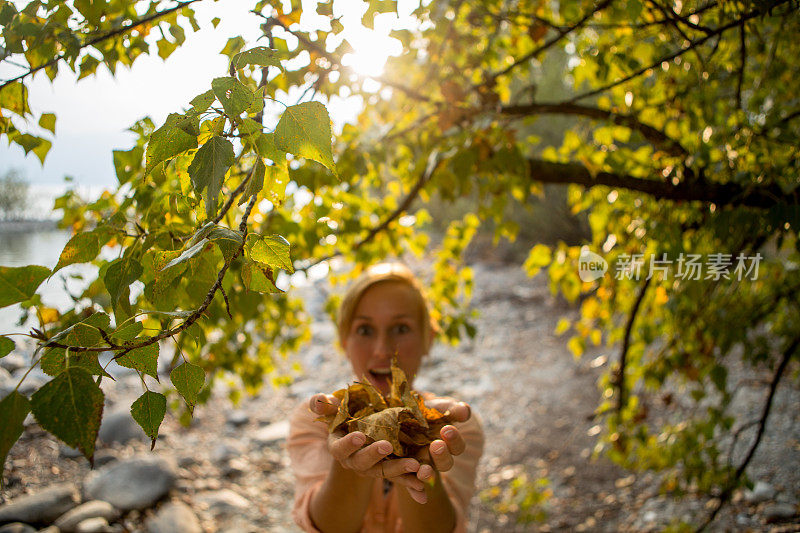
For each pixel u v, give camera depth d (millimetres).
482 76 2139
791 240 2082
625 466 2842
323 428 1536
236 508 3463
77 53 993
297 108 726
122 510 3168
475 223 2713
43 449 3307
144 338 765
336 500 1260
